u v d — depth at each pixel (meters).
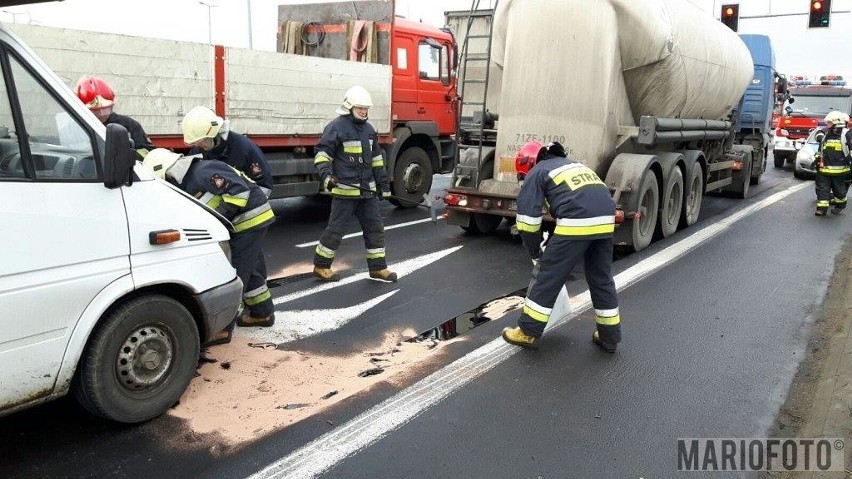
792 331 5.47
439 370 4.51
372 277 6.80
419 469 3.32
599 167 8.13
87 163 3.27
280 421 3.75
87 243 3.22
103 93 5.23
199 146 4.68
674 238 9.37
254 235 4.73
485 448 3.53
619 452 3.52
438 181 16.62
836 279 7.17
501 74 8.96
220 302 4.00
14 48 3.02
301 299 6.06
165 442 3.49
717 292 6.58
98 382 3.37
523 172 5.11
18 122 3.00
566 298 5.45
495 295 6.37
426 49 11.21
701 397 4.20
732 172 13.67
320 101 9.26
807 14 21.50
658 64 8.05
